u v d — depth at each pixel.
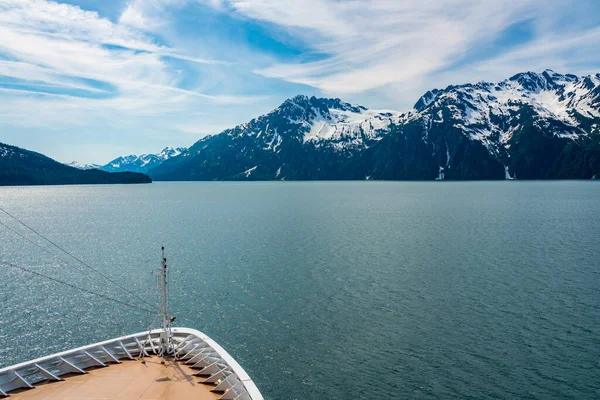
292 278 78.88
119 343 36.62
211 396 30.02
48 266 89.94
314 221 163.88
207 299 67.38
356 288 72.19
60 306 64.62
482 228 138.12
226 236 128.38
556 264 86.62
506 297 66.31
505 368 45.00
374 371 45.00
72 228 149.12
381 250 104.19
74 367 33.12
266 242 117.06
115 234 134.25
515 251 100.44
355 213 192.88
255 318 59.22
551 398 39.66
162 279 36.72
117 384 31.47
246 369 45.66
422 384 42.50
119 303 66.00
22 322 58.00
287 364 46.62
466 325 55.81
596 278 75.75
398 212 194.50
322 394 41.19
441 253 99.75
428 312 60.59
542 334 52.56
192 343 36.97
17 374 31.05
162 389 30.84
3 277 81.25
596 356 46.91
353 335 53.47
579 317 57.53
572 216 165.12
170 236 129.25
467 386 41.91
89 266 89.75
